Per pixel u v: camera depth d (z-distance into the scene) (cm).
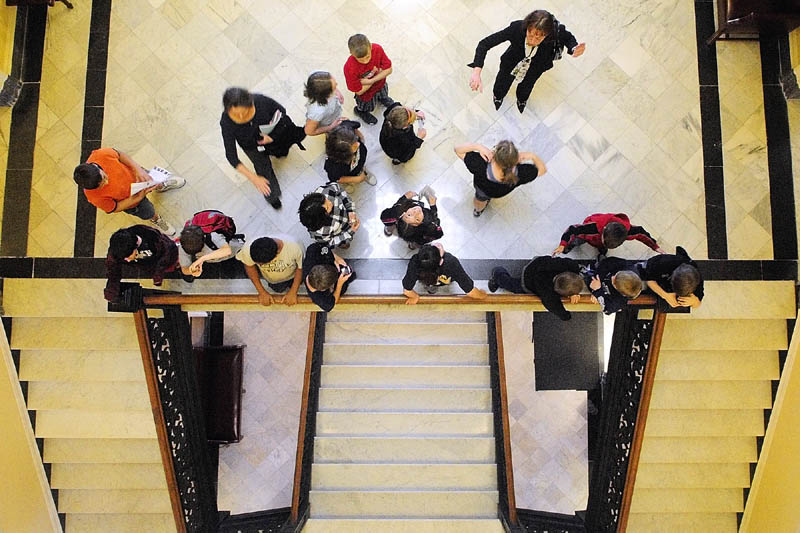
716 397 520
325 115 412
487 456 582
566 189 525
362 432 591
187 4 548
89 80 536
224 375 702
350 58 432
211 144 530
